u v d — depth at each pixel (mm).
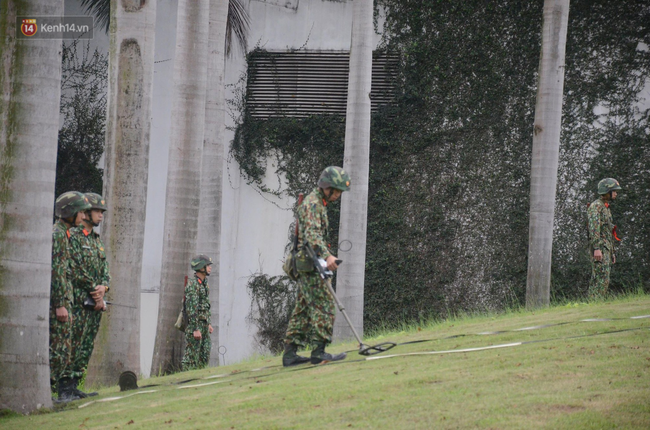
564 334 11250
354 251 22844
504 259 29859
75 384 11539
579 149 29500
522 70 30297
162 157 32531
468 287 30047
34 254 9906
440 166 30766
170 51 32781
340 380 8891
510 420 6273
